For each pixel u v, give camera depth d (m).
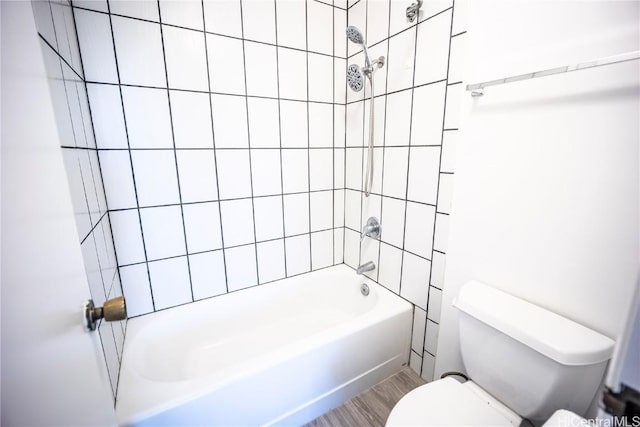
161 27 1.16
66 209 0.50
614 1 0.67
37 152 0.45
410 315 1.44
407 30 1.25
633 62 0.65
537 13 0.81
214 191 1.40
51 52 0.69
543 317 0.84
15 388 0.43
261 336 1.59
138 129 1.18
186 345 1.41
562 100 0.78
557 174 0.81
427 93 1.20
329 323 1.72
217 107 1.33
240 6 1.30
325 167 1.72
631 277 0.71
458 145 1.08
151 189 1.25
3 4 0.40
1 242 0.40
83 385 0.53
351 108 1.66
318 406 1.23
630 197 0.69
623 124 0.68
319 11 1.50
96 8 1.04
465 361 1.01
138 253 1.28
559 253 0.84
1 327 0.41
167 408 0.89
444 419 0.84
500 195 0.96
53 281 0.48
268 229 1.61
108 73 1.09
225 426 1.00
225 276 1.53
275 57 1.43
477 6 0.96
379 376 1.42
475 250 1.07
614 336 0.75
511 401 0.89
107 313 0.53
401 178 1.39
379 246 1.61
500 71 0.92
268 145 1.50
